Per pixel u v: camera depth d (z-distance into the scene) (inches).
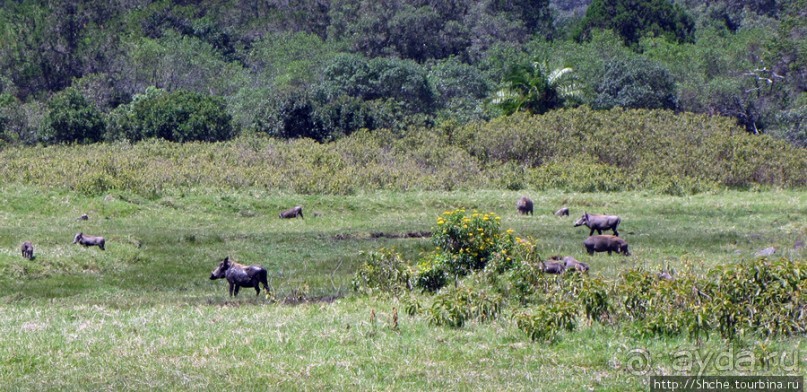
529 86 7736.2
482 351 1716.3
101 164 4995.1
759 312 1804.9
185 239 3535.9
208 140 7126.0
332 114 7377.0
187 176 4968.0
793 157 5964.6
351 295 2364.7
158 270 3036.4
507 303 2110.0
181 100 7327.8
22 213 4170.8
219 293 2559.1
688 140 6378.0
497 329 1867.6
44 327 1919.3
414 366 1617.9
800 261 1985.7
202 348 1728.6
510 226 3988.7
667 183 5388.8
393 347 1738.4
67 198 4362.7
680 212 4589.1
